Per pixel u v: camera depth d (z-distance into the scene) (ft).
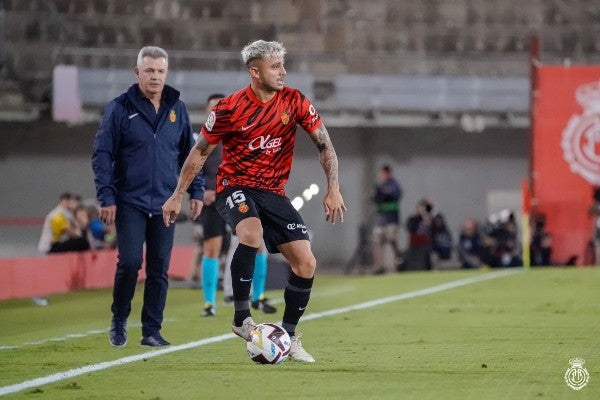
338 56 315.58
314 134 87.45
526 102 308.19
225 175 87.76
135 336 112.78
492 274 206.80
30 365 90.53
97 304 169.58
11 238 293.64
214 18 323.57
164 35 320.91
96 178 99.30
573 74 234.99
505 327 116.88
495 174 311.88
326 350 96.94
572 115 235.40
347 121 303.68
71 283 199.62
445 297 160.56
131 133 100.37
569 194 236.63
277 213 85.97
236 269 84.33
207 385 76.59
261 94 85.46
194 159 87.81
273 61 84.23
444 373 81.25
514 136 312.29
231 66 309.01
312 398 70.18
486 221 292.20
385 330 115.55
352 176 307.99
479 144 311.27
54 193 296.71
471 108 306.96
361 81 305.53
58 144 296.71
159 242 102.32
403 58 318.04
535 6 333.83
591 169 235.61
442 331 113.70
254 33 323.98
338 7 328.08
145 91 100.78
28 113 293.64
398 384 75.92
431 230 268.41
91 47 316.81
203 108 299.58
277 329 83.61
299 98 86.63
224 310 146.72
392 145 309.01
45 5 311.68
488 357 90.79
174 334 114.62
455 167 311.06
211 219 136.56
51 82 297.53
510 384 75.36
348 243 306.96
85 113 293.64
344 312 139.13
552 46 331.36
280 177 87.40
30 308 163.94
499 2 333.01
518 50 330.34
